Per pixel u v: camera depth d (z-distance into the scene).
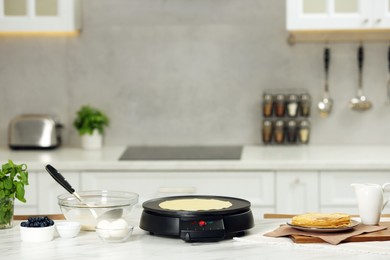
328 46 5.11
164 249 2.47
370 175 4.37
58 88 5.22
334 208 4.39
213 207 2.69
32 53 5.20
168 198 2.91
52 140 5.00
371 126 5.14
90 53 5.20
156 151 4.90
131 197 2.90
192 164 4.42
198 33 5.15
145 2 5.15
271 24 5.12
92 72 5.20
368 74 5.11
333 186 4.39
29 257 2.38
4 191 2.79
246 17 5.12
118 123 5.22
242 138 5.19
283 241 2.55
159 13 5.16
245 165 4.39
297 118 5.15
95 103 5.22
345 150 4.85
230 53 5.14
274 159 4.45
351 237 2.53
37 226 2.62
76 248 2.50
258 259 2.32
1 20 4.81
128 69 5.20
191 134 5.20
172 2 5.14
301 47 5.11
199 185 4.45
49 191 4.46
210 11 5.14
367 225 2.73
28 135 4.97
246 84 5.15
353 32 5.07
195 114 5.19
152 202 2.82
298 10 4.66
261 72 5.14
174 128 5.20
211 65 5.16
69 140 5.24
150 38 5.17
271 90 5.15
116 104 5.21
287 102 5.06
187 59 5.16
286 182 4.40
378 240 2.54
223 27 5.14
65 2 4.81
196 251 2.44
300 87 5.14
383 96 5.12
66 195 2.93
